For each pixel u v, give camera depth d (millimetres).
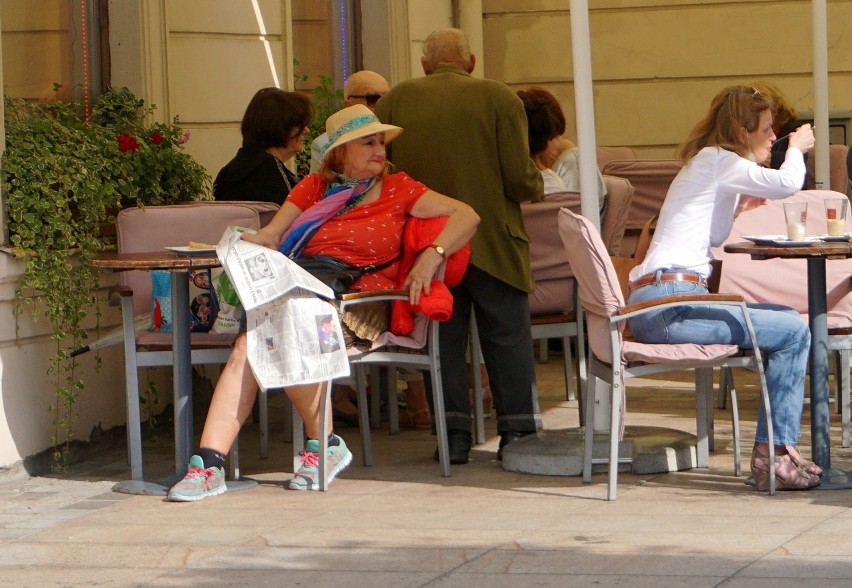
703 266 8141
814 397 8109
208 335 8992
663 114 17094
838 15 16469
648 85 17109
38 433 9352
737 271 9648
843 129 16578
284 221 8938
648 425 10461
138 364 8805
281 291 8172
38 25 10609
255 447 10297
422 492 8336
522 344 9328
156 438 10250
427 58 9477
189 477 8312
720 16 16844
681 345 7891
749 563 6344
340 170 9039
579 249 7781
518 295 9305
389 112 9383
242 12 12789
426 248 8648
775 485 7961
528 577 6270
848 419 9391
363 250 8867
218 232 9438
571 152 11617
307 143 13461
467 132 9109
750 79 16844
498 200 9133
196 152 12320
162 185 10617
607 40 17188
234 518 7723
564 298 10164
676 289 8008
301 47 14391
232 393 8516
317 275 8648
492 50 17531
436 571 6426
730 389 8516
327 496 8289
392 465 9336
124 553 6969
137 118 11508
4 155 8984
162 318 8969
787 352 7949
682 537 6895
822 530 6945
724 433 10062
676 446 8781
